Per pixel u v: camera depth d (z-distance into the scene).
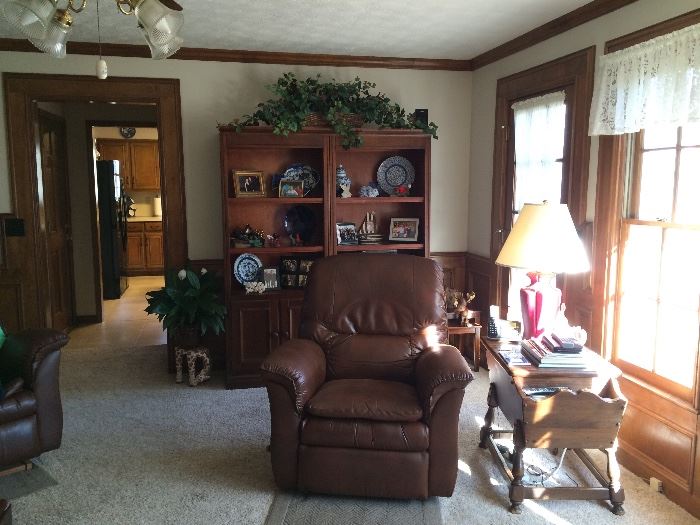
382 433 2.54
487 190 4.55
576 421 2.49
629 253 2.99
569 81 3.41
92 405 3.82
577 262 2.68
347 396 2.66
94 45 4.11
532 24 3.60
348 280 3.23
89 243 6.07
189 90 4.32
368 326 3.15
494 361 3.03
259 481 2.82
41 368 2.92
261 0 3.13
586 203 3.29
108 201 7.37
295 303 4.18
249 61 4.37
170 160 4.37
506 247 2.82
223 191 4.03
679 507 2.58
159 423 3.52
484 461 3.01
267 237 4.39
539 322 2.86
